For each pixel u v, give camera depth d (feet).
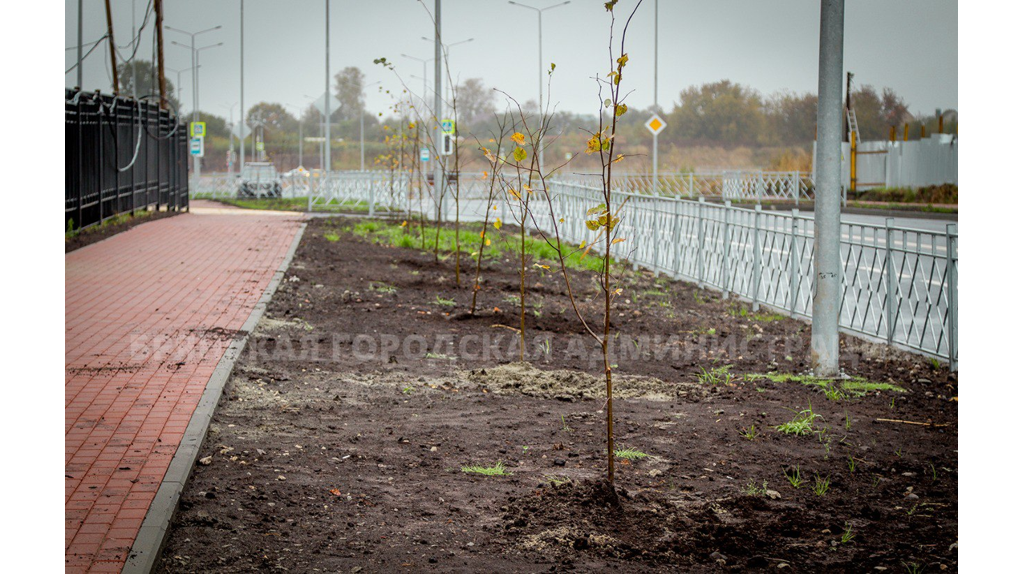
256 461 19.30
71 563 13.69
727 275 47.34
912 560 14.93
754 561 14.73
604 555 15.03
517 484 18.53
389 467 19.38
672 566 14.67
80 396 22.85
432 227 77.97
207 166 325.62
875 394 27.07
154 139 86.28
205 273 45.34
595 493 17.51
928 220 98.89
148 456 18.57
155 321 32.91
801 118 227.61
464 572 14.29
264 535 15.53
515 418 23.57
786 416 24.31
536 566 14.57
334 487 18.01
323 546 15.17
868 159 139.74
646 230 58.49
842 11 29.01
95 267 46.21
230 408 23.26
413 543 15.40
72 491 16.57
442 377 27.76
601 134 17.24
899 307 33.55
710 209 59.77
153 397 22.90
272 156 294.87
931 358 31.91
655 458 20.45
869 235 81.35
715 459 20.52
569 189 74.90
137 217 76.33
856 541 15.83
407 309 38.45
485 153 27.43
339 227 75.72
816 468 20.06
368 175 113.19
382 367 28.66
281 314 35.88
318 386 25.98
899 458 20.83
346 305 38.63
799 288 40.32
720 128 236.63
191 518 16.05
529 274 50.96
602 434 22.27
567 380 27.63
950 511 17.34
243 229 69.92
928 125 185.16
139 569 13.48
